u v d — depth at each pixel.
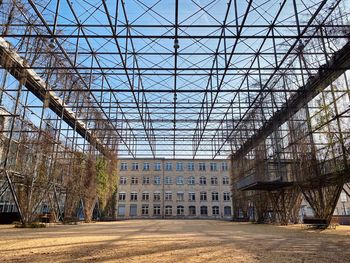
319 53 18.97
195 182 55.59
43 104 23.97
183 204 54.31
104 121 32.88
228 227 21.52
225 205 54.44
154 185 55.28
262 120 28.58
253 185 23.33
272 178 26.61
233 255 7.29
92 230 17.39
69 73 22.84
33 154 22.33
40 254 7.42
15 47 20.44
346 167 16.06
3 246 9.04
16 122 21.67
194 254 7.43
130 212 53.81
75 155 29.98
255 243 9.98
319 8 14.88
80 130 34.38
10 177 20.39
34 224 20.00
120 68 18.22
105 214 40.75
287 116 24.52
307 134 20.88
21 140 21.81
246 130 33.00
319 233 14.63
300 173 21.59
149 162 56.62
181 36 15.78
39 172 22.33
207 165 56.66
